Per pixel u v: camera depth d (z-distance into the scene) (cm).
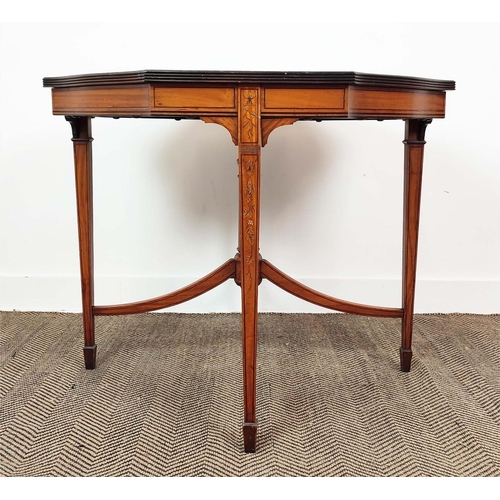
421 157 121
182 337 147
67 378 123
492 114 154
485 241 161
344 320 159
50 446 97
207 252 162
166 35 150
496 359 134
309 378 123
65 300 164
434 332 150
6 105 153
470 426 104
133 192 158
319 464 92
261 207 159
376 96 95
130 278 162
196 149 156
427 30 149
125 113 94
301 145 156
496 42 150
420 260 163
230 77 86
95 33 150
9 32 149
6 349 138
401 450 96
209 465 91
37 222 160
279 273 121
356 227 161
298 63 151
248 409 94
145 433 101
